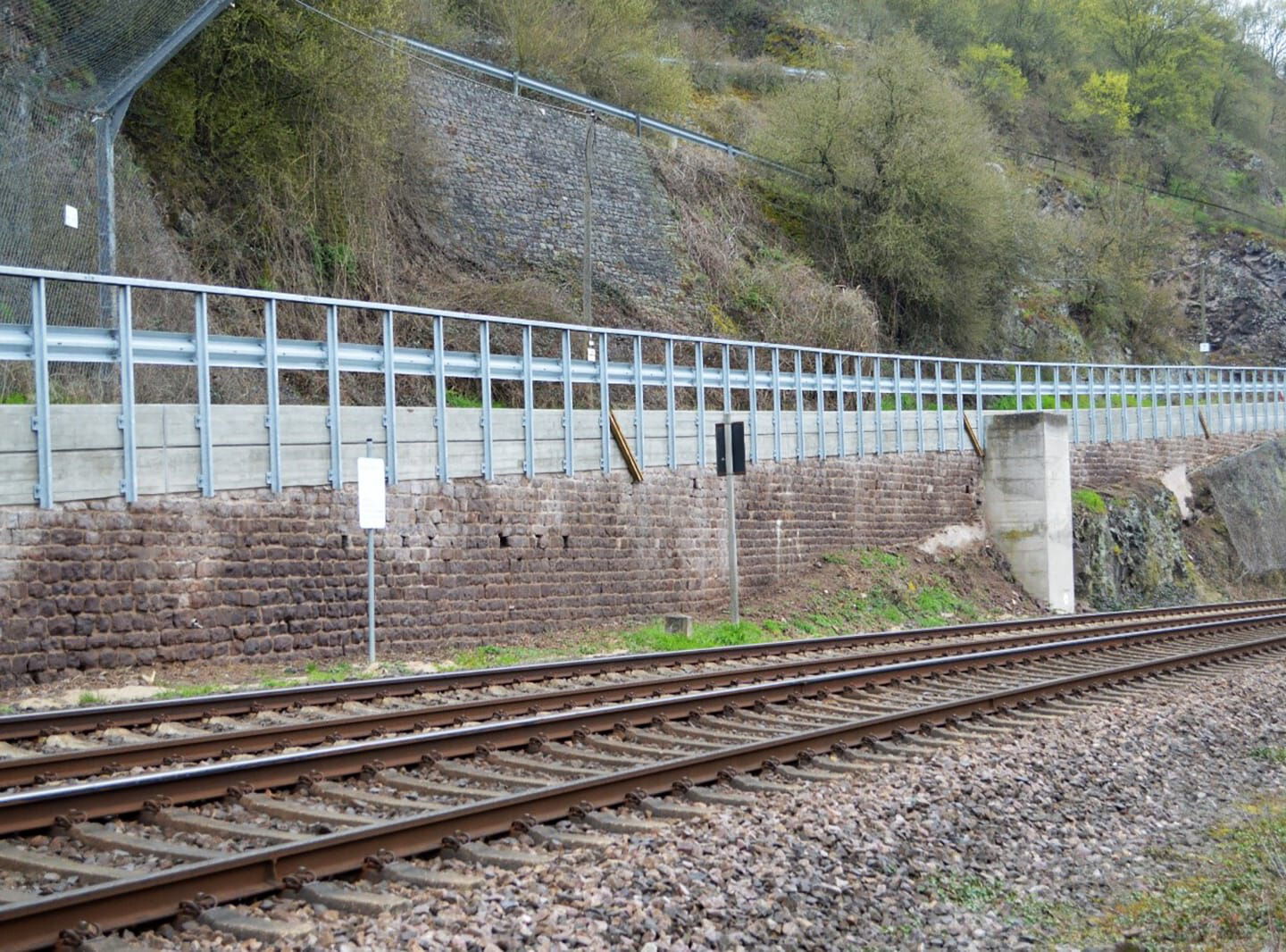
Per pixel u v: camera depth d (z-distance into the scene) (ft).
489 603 63.98
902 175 145.59
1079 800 36.04
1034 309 179.93
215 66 81.66
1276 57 327.67
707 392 100.53
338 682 43.98
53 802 26.17
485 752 34.47
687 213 130.00
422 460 61.00
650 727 40.27
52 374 54.49
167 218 76.07
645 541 74.90
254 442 53.57
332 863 23.89
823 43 208.74
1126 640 70.49
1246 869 31.19
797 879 26.04
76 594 46.80
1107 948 24.94
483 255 103.71
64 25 60.44
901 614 88.79
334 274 86.17
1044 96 259.39
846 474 95.76
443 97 109.29
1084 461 131.44
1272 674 61.00
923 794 33.65
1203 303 213.05
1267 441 168.86
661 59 160.97
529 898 23.11
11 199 58.70
